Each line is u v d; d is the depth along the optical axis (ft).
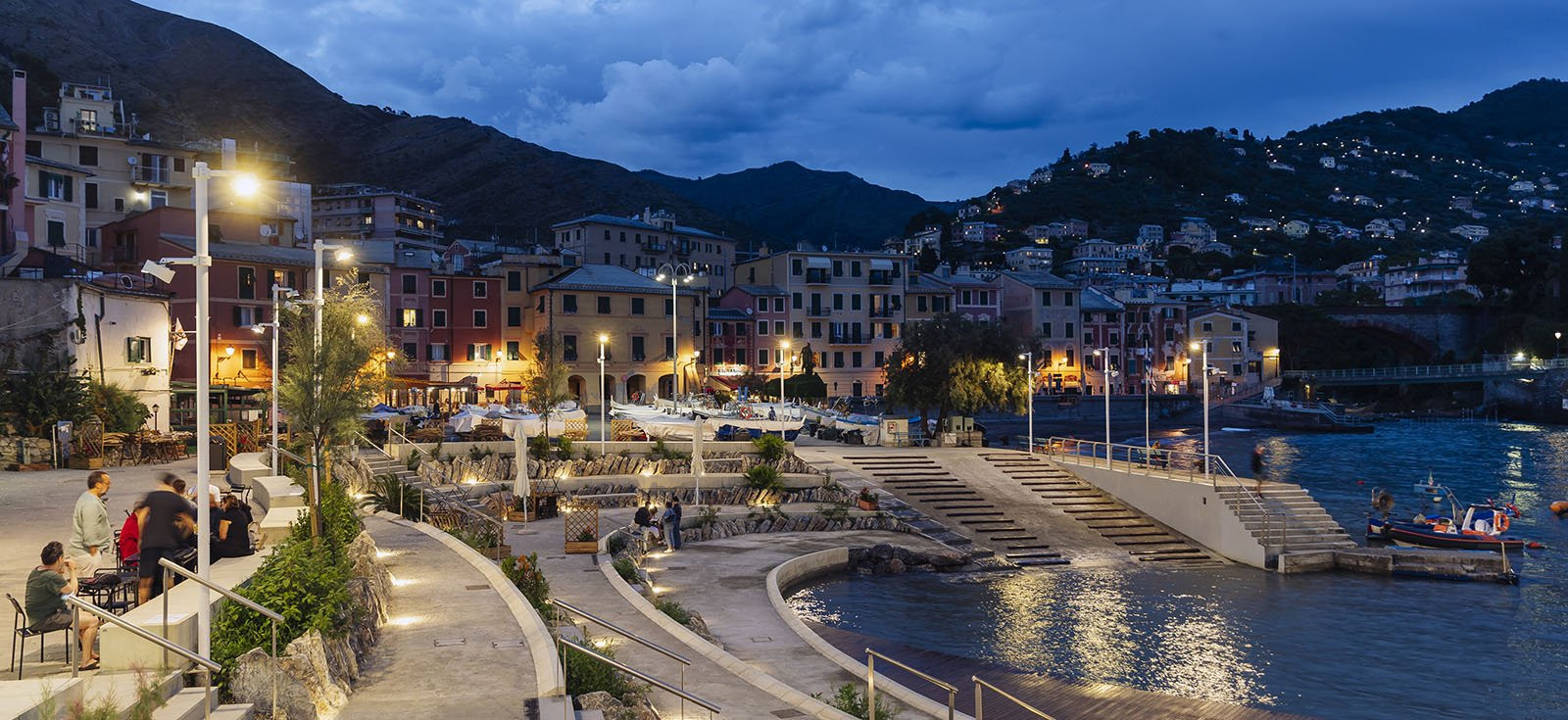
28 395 127.34
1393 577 123.44
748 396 260.62
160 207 244.42
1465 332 524.11
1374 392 513.45
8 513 82.64
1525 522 168.96
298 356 82.94
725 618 85.35
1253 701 75.05
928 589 113.91
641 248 450.30
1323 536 133.80
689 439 169.48
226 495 65.05
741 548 120.88
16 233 216.54
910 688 73.77
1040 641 91.61
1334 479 231.09
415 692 42.70
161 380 166.40
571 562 91.20
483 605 59.47
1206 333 444.96
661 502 139.64
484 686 43.62
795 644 76.95
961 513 146.41
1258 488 142.41
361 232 519.60
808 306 372.79
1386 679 80.89
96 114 319.27
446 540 84.64
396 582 66.49
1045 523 144.87
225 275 235.40
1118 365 426.10
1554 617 101.71
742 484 147.02
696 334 345.92
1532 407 416.87
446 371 301.63
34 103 580.71
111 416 138.10
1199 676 81.20
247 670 37.29
